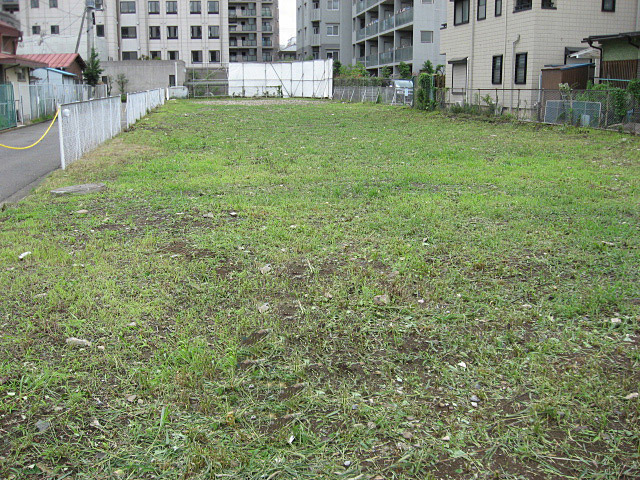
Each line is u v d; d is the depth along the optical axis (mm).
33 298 4789
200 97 47125
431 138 17125
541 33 23453
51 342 4090
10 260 5777
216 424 3182
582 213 7711
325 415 3285
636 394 3438
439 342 4148
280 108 32125
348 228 6953
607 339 4164
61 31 48969
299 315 4555
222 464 2877
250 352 3939
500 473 2830
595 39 21125
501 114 22641
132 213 7848
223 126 21312
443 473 2842
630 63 20422
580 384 3559
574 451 2992
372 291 4957
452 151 13906
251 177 10453
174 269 5488
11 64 26094
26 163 13039
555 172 10984
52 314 4492
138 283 5180
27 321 4340
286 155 13352
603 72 21859
